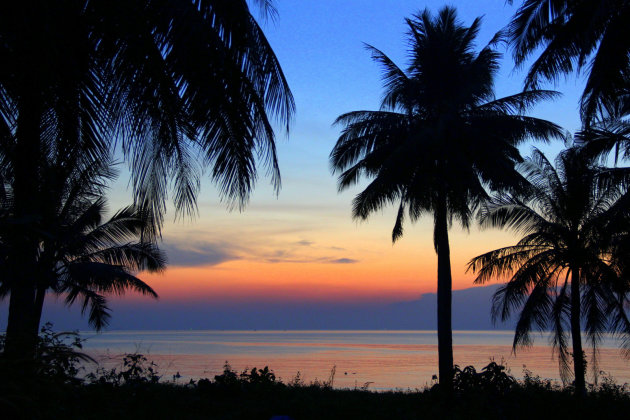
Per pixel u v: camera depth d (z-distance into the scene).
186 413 11.39
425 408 13.58
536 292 22.22
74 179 7.11
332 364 72.38
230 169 6.90
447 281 21.48
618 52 9.05
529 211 22.56
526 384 18.09
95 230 21.72
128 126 6.31
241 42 6.34
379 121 22.45
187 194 6.86
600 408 13.95
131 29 5.95
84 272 20.56
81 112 6.26
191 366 55.19
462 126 20.44
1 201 6.66
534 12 10.36
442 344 21.16
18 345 6.04
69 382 7.41
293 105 6.89
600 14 8.23
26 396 5.25
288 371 55.00
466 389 14.07
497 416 12.82
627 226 11.36
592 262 21.06
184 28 5.98
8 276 7.42
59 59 5.74
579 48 10.02
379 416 12.30
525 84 10.73
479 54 22.11
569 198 21.25
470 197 21.11
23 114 6.29
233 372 15.23
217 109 6.50
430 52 21.73
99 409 9.79
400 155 19.45
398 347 161.75
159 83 6.16
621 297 21.00
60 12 5.76
